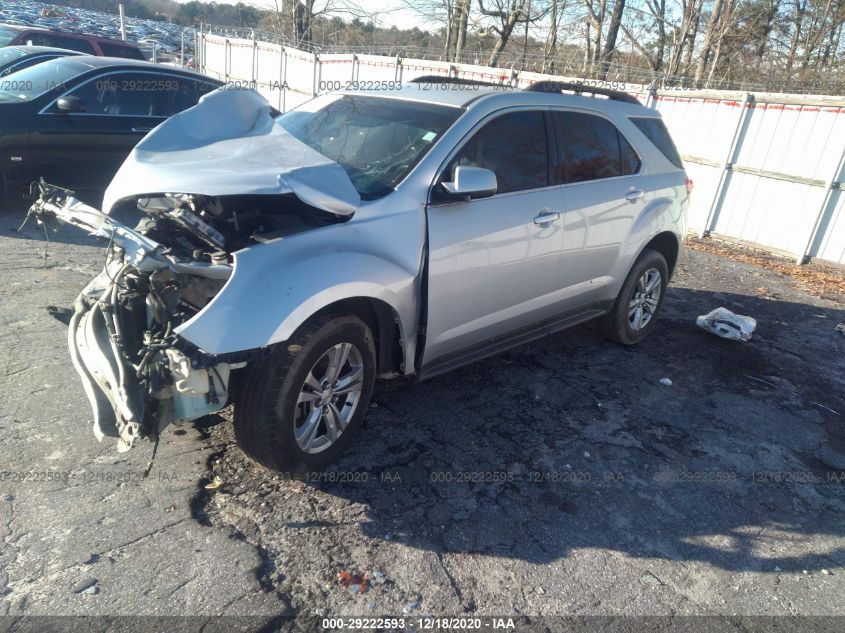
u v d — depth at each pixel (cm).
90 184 736
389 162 378
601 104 501
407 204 355
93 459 332
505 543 309
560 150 449
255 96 427
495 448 385
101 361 286
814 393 514
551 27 2155
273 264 299
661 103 1087
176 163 336
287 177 312
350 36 2530
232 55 2061
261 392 300
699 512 351
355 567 283
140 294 297
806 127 901
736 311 693
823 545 336
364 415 364
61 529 285
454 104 406
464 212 378
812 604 295
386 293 337
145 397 274
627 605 281
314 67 1648
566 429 416
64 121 699
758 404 485
